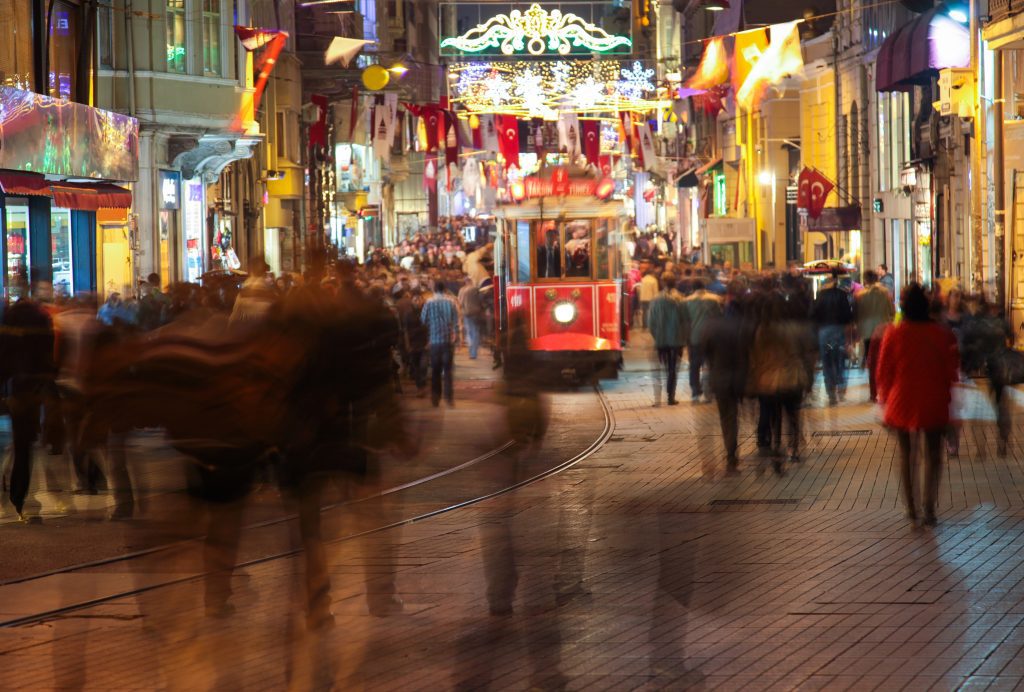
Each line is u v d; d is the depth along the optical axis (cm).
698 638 1253
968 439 2678
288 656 1224
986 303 2566
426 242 10369
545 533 1809
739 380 2369
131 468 2484
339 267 1981
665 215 12250
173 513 1989
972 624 1277
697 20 9688
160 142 5028
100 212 4584
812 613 1334
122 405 1334
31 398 1980
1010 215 4312
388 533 1836
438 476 2391
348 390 1341
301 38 7319
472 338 5303
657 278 5691
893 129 6203
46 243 4141
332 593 1477
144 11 4850
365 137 8819
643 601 1400
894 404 1794
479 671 1168
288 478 1339
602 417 3316
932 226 5316
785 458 2491
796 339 2431
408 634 1299
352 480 1374
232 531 1370
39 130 3825
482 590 1481
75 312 2130
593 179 4316
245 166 6425
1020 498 1983
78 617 1406
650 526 1842
